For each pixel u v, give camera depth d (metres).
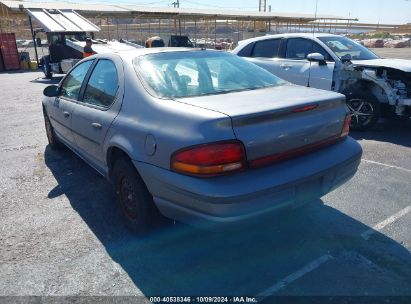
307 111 2.78
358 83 6.60
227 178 2.44
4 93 13.10
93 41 18.55
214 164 2.40
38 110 9.50
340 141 3.17
